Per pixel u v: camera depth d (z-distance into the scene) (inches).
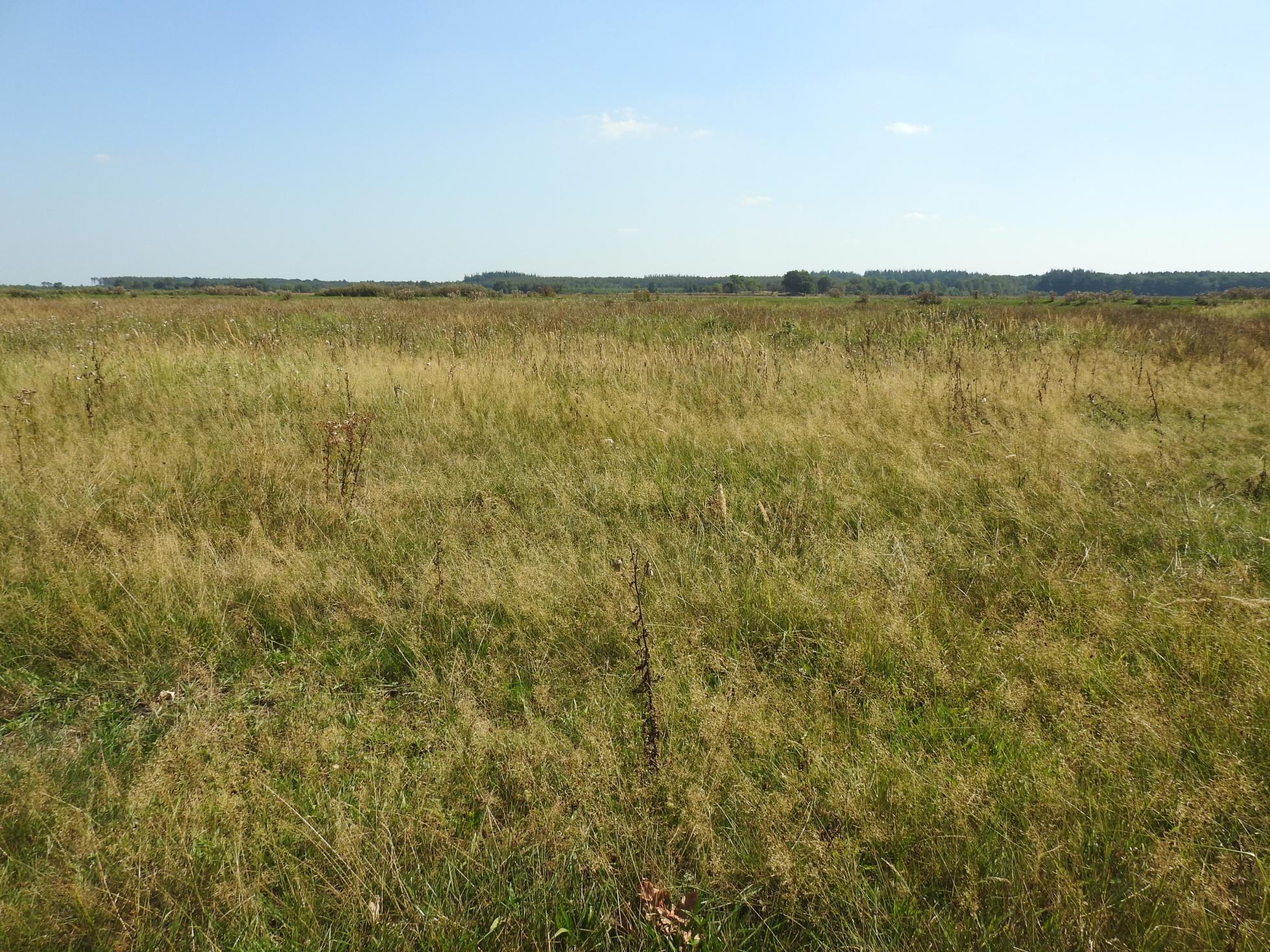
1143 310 890.7
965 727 96.7
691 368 323.6
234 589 130.5
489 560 141.2
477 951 67.9
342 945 68.5
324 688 108.3
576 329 540.7
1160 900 68.6
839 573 136.0
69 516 153.3
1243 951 64.6
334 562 141.3
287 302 935.0
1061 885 70.2
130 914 70.7
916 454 196.7
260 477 179.0
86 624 115.6
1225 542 151.6
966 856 75.3
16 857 77.0
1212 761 86.5
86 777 90.4
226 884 72.1
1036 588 131.8
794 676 109.0
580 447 217.6
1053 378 314.7
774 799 82.4
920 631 116.3
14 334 440.8
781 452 210.8
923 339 502.3
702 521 163.9
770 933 70.8
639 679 105.1
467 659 115.0
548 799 84.7
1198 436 234.8
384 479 186.2
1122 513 164.7
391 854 75.2
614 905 72.9
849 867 74.0
